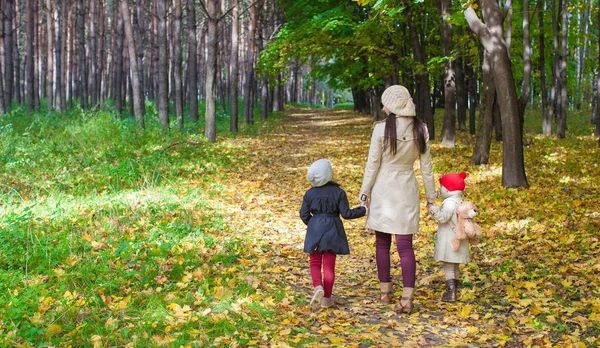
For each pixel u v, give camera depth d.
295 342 3.99
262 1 28.64
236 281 5.39
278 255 6.84
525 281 5.39
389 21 16.95
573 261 6.11
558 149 16.16
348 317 4.61
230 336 3.97
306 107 58.53
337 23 17.27
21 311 4.08
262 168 14.56
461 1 10.31
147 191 9.89
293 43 19.17
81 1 29.66
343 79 27.92
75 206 8.55
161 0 20.14
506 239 7.30
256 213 9.30
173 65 33.75
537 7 19.55
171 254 6.20
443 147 17.36
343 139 22.19
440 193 5.08
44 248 5.88
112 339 3.80
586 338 3.96
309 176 4.90
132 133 16.55
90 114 16.78
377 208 4.81
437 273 6.04
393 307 4.88
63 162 12.19
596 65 26.53
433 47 22.64
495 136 18.41
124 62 37.72
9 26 27.30
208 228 7.83
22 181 10.34
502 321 4.45
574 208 8.85
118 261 5.68
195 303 4.66
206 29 38.69
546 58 27.11
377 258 5.02
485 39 10.93
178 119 20.98
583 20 27.81
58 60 27.22
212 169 13.23
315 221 4.88
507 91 10.81
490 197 10.05
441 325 4.45
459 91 20.59
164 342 3.78
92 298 4.54
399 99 4.77
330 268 4.87
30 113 26.20
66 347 3.67
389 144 4.72
